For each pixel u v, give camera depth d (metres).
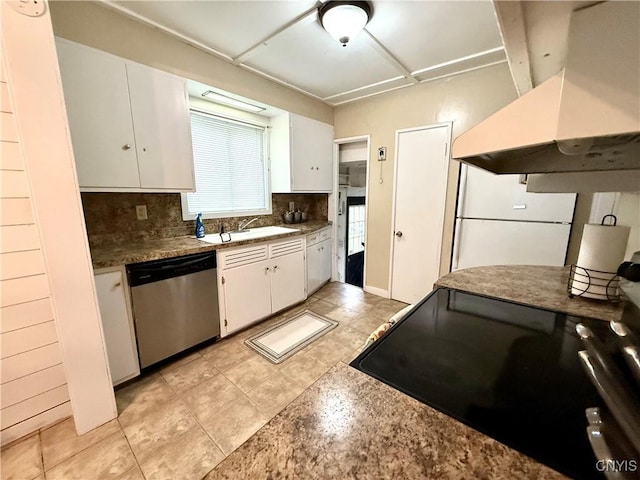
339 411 0.57
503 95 2.39
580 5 0.44
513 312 1.07
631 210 1.31
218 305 2.28
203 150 2.70
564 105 0.49
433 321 1.00
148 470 1.29
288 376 1.95
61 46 1.52
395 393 0.63
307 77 2.70
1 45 1.11
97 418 1.50
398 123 3.05
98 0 1.63
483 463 0.45
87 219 1.98
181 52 2.09
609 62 0.44
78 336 1.40
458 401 0.60
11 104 1.14
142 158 1.90
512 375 0.69
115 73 1.73
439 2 1.63
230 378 1.92
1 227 1.30
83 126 1.63
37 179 1.22
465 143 0.68
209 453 1.37
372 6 1.67
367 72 2.57
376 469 0.44
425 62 2.38
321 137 3.46
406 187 3.09
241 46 2.14
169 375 1.94
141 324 1.83
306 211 4.00
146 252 1.83
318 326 2.69
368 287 3.61
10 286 1.35
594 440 0.49
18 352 1.40
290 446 0.48
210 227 2.78
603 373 0.68
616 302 1.11
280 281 2.83
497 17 0.49
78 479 1.25
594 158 0.98
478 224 2.54
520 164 1.10
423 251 3.06
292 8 1.70
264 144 3.22
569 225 2.15
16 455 1.35
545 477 0.43
